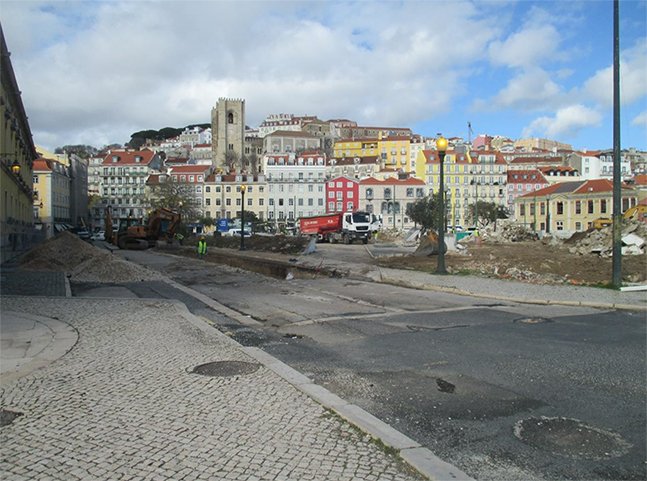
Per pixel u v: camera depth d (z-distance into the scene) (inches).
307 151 6235.2
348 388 240.8
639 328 379.2
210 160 6259.8
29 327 368.2
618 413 206.4
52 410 202.8
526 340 339.3
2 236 986.1
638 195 2896.2
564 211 3157.0
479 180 4847.4
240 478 146.7
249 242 1727.4
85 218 4849.9
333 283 685.9
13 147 1347.2
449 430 190.1
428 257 1013.2
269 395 218.2
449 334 360.5
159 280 737.0
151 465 155.2
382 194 4672.7
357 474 149.0
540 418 201.6
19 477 148.6
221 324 411.5
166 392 223.3
